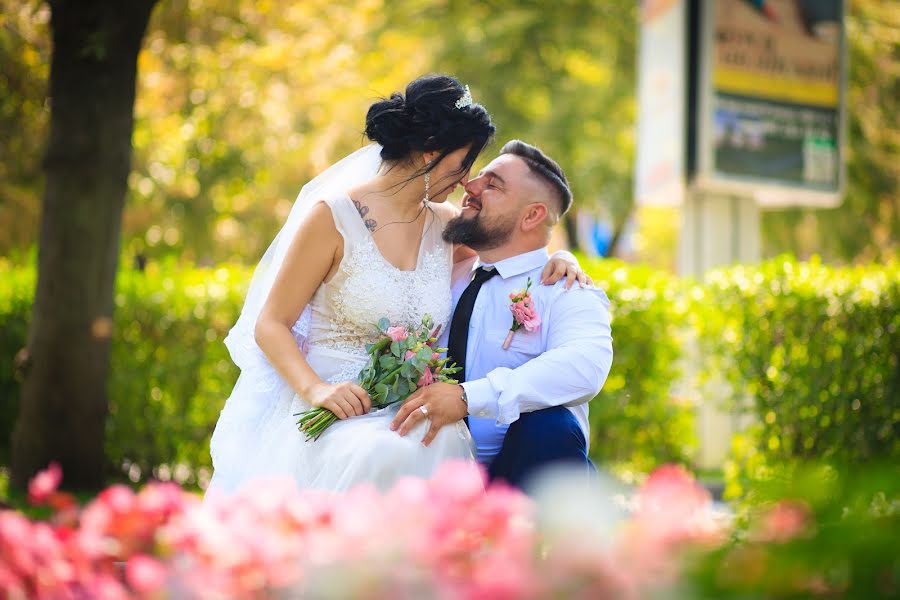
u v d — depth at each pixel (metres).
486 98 21.09
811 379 9.16
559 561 1.92
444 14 21.98
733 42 10.70
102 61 8.59
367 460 4.12
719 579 1.76
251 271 10.80
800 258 21.58
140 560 2.22
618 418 9.75
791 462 8.82
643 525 2.01
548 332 4.79
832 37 10.99
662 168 11.13
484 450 4.71
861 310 9.03
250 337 4.87
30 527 2.51
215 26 11.34
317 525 2.40
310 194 4.97
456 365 4.77
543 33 21.52
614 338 9.74
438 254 4.89
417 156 4.76
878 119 19.64
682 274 11.12
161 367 10.14
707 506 2.18
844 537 1.73
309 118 16.50
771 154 10.79
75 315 8.68
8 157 12.02
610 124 21.30
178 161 14.86
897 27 19.55
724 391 9.83
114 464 10.21
